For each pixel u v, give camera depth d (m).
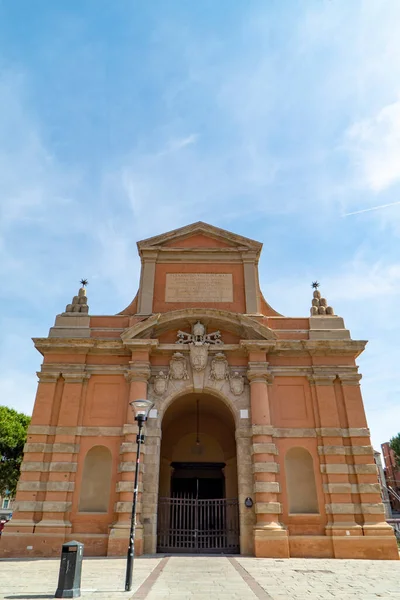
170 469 27.86
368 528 18.97
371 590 10.56
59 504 19.47
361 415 21.34
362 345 22.53
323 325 23.77
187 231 25.92
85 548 18.61
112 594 9.95
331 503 19.64
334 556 18.45
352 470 20.36
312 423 21.36
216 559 17.19
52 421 21.28
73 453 20.50
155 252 25.48
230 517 26.12
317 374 22.17
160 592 10.18
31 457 20.44
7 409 40.78
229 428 28.45
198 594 9.92
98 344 22.59
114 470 20.30
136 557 17.69
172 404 24.00
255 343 22.09
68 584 9.75
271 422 21.23
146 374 21.72
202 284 24.73
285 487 20.00
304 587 10.95
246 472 20.30
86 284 25.70
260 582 11.70
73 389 21.80
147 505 19.61
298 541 18.92
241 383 22.00
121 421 21.27
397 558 18.28
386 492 61.56
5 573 13.60
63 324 23.77
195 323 23.20
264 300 25.14
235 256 25.48
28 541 18.70
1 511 57.09
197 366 22.08
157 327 22.92
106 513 19.52
